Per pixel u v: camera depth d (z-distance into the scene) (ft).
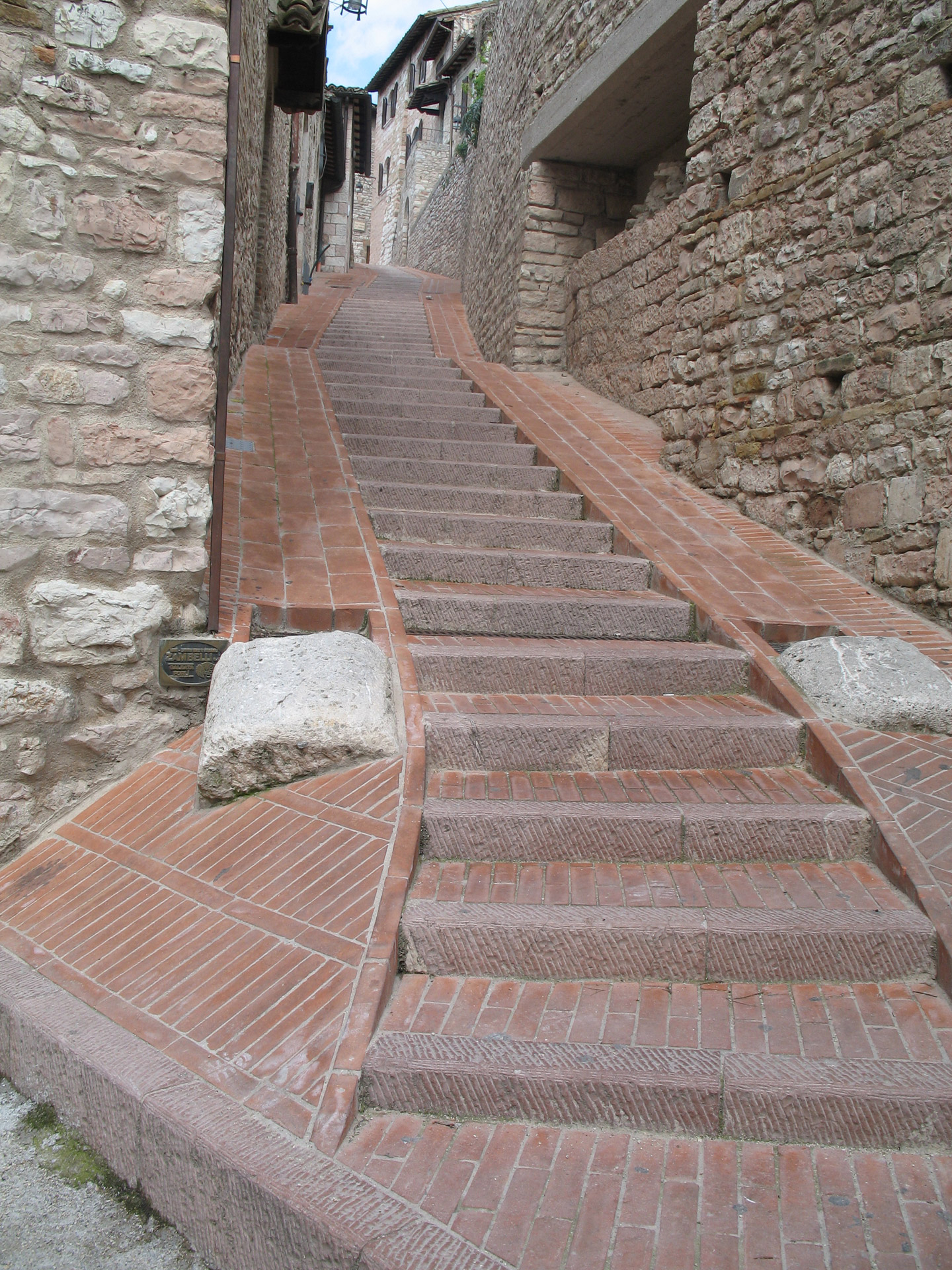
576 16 31.14
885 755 11.87
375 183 141.69
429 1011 8.38
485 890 9.71
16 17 11.50
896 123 16.70
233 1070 7.68
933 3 15.90
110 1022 8.50
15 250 11.74
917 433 16.33
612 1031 8.13
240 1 12.51
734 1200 6.79
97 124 11.94
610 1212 6.63
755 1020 8.33
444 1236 6.30
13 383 11.87
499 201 41.01
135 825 11.60
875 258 17.21
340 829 10.21
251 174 27.58
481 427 25.54
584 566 17.66
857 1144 7.38
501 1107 7.58
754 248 20.53
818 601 16.66
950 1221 6.61
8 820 12.07
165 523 12.66
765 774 12.16
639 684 14.16
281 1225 6.53
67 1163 8.03
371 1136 7.27
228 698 11.70
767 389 20.18
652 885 9.90
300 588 14.99
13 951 9.98
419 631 15.35
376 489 19.88
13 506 11.96
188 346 12.50
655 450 25.30
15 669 12.13
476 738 12.00
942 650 14.83
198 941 9.25
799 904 9.49
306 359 31.65
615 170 35.53
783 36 19.53
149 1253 7.14
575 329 33.91
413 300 56.59
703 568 17.76
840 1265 6.21
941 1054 7.82
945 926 8.93
